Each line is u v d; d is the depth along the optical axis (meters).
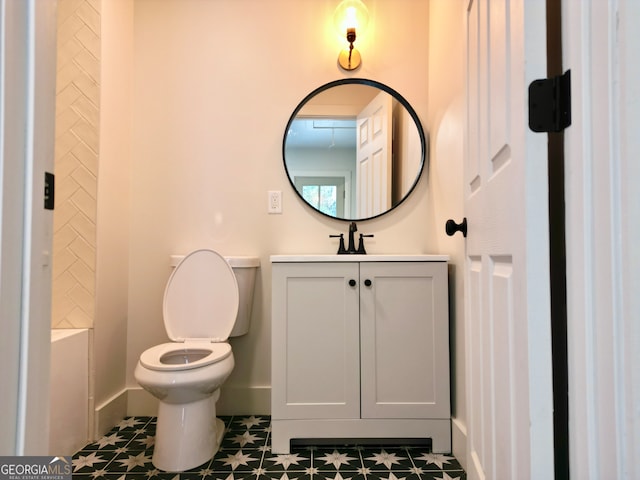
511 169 0.67
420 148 1.96
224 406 1.89
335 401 1.52
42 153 0.57
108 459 1.46
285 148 1.95
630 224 0.46
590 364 0.51
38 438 0.57
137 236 1.93
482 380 0.90
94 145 1.65
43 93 0.58
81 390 1.56
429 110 1.94
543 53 0.60
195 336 1.70
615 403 0.47
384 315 1.53
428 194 1.94
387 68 1.98
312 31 1.98
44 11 0.58
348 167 1.96
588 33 0.52
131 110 1.94
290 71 1.97
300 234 1.95
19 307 0.53
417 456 1.48
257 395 1.90
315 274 1.54
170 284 1.72
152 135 1.95
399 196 1.96
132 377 1.89
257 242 1.95
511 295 0.68
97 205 1.64
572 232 0.55
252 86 1.97
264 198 1.96
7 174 0.51
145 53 1.95
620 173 0.47
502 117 0.73
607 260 0.49
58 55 1.67
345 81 1.97
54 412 1.40
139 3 1.95
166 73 1.96
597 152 0.50
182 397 1.36
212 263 1.74
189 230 1.94
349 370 1.52
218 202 1.95
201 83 1.96
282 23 1.97
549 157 0.67
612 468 0.48
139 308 1.91
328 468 1.39
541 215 0.59
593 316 0.51
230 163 1.96
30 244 0.55
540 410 0.59
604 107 0.49
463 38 1.12
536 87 0.59
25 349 0.54
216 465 1.41
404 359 1.52
